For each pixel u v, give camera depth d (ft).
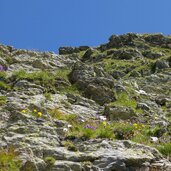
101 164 55.26
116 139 69.87
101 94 100.17
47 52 136.77
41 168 53.06
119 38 355.56
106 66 269.23
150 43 345.10
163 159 61.00
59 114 80.12
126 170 55.21
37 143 59.21
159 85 157.79
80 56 351.05
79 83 104.17
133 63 266.98
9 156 53.88
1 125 65.87
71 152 58.13
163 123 83.76
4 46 133.69
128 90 112.98
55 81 102.78
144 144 69.21
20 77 100.17
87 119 81.87
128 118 85.76
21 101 80.38
